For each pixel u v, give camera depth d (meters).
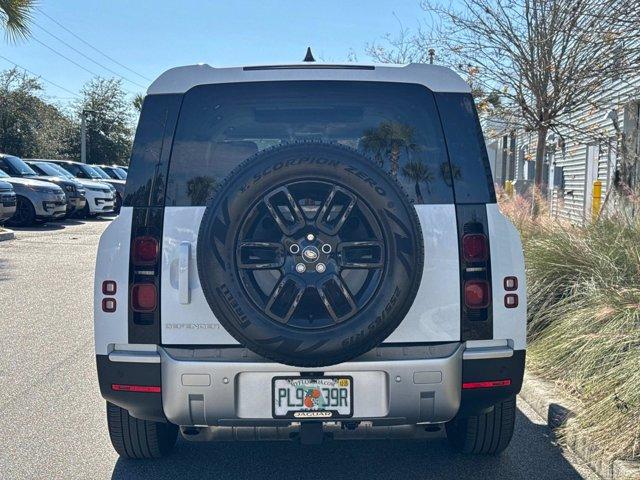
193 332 3.82
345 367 3.77
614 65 9.94
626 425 4.72
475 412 4.07
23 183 22.05
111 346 3.89
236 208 3.59
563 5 9.81
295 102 4.18
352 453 5.05
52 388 6.33
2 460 4.86
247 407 3.81
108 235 3.93
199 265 3.61
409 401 3.80
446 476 4.64
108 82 53.22
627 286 6.45
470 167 3.99
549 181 21.78
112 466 4.79
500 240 3.94
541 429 5.47
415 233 3.63
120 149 53.28
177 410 3.83
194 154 4.01
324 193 3.70
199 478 4.62
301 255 3.62
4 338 8.09
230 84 4.12
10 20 17.25
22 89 43.59
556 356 6.18
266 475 4.67
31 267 13.88
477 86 11.02
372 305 3.59
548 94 10.57
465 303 3.88
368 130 4.18
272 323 3.57
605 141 11.84
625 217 8.11
